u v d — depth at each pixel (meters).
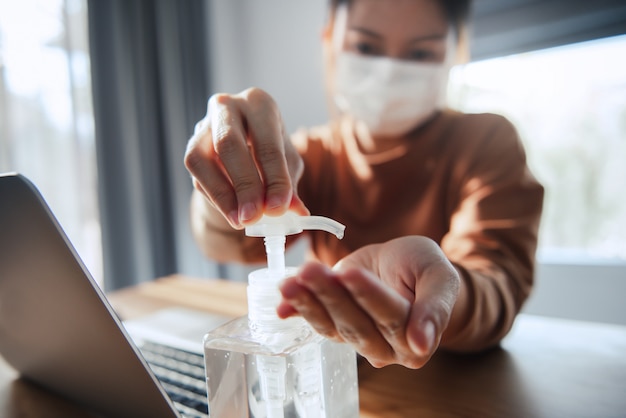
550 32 0.86
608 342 0.43
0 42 0.88
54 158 0.97
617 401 0.32
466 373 0.37
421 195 0.78
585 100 0.90
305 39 1.18
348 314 0.15
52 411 0.31
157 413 0.25
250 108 0.31
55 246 0.20
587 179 0.93
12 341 0.30
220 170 0.27
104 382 0.26
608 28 0.81
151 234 1.16
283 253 0.24
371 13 0.81
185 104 1.25
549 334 0.46
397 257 0.23
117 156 1.04
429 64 0.78
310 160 0.88
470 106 0.97
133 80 1.11
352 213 0.84
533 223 0.61
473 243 0.58
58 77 0.97
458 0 0.78
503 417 0.30
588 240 0.95
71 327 0.24
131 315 0.58
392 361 0.18
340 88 0.88
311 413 0.24
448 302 0.18
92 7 1.00
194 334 0.46
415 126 0.78
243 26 1.32
